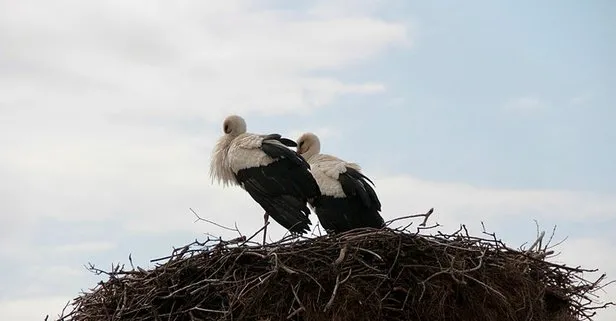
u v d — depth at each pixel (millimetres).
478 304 9945
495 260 10234
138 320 10219
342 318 9672
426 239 10047
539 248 10781
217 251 10281
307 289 9766
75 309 10648
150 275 10445
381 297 9820
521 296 10117
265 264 10094
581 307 10578
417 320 9789
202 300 10094
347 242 9891
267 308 9727
